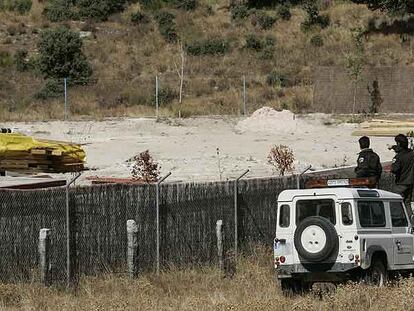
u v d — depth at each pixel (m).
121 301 37.72
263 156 93.25
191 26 186.25
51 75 158.75
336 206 40.72
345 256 40.19
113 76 161.00
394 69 136.25
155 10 197.38
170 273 46.53
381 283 41.66
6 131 86.62
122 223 46.34
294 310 34.94
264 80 156.38
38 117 128.88
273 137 110.00
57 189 43.69
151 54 173.38
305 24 181.88
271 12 193.12
